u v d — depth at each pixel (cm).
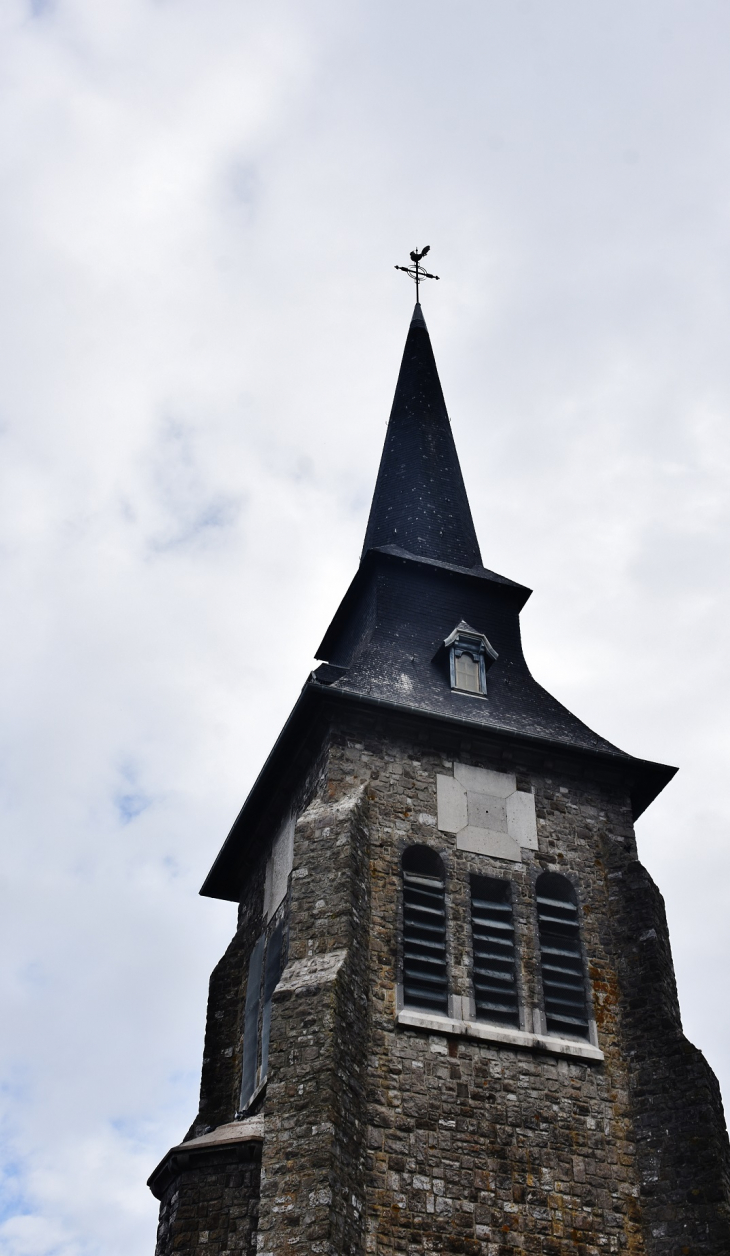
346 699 2577
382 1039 2205
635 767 2747
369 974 2261
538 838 2592
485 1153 2139
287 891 2647
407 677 2820
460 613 3131
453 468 3688
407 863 2466
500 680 2978
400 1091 2155
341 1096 2027
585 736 2844
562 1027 2361
